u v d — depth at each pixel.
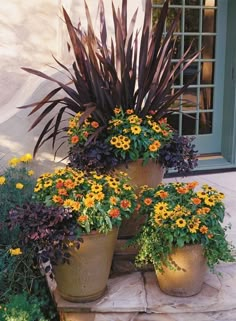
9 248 2.77
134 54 2.98
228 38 4.76
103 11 3.09
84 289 2.45
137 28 3.53
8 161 3.52
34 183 3.32
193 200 2.45
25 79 4.03
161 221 2.40
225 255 2.46
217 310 2.50
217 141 5.02
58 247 2.28
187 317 2.50
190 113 4.86
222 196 2.53
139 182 2.83
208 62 4.84
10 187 3.18
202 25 4.70
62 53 3.84
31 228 2.27
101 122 2.89
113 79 2.83
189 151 2.97
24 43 4.00
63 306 2.49
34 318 2.53
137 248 2.74
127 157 2.77
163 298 2.53
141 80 2.92
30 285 2.74
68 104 3.04
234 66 4.71
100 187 2.38
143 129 2.81
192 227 2.36
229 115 4.83
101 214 2.33
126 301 2.51
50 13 4.02
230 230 3.23
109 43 3.60
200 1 4.64
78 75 2.90
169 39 2.96
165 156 2.89
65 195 2.40
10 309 2.49
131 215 2.78
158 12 4.55
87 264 2.39
